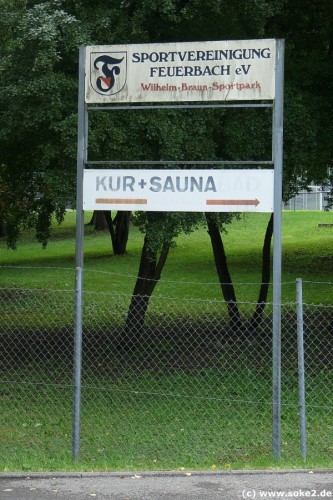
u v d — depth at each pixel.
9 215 22.30
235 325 21.94
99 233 55.28
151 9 16.25
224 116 17.25
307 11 19.03
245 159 17.27
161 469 10.27
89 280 34.53
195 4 16.06
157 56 11.48
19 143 18.45
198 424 13.72
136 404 15.33
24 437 12.92
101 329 21.19
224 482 9.45
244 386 16.61
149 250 16.91
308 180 23.86
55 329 23.39
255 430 13.28
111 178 11.46
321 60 19.34
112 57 11.62
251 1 16.45
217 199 11.09
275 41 11.05
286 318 24.38
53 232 56.47
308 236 50.28
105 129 15.73
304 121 17.64
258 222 55.19
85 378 17.59
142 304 20.75
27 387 16.73
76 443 10.73
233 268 38.09
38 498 8.89
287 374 17.52
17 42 15.47
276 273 10.77
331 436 12.84
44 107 15.80
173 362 19.20
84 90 11.72
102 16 16.48
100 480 9.58
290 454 11.35
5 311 26.33
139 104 15.96
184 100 11.39
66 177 16.16
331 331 21.44
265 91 11.08
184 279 34.69
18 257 45.97
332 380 16.89
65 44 15.79
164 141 15.88
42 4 16.34
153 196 11.32
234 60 11.19
